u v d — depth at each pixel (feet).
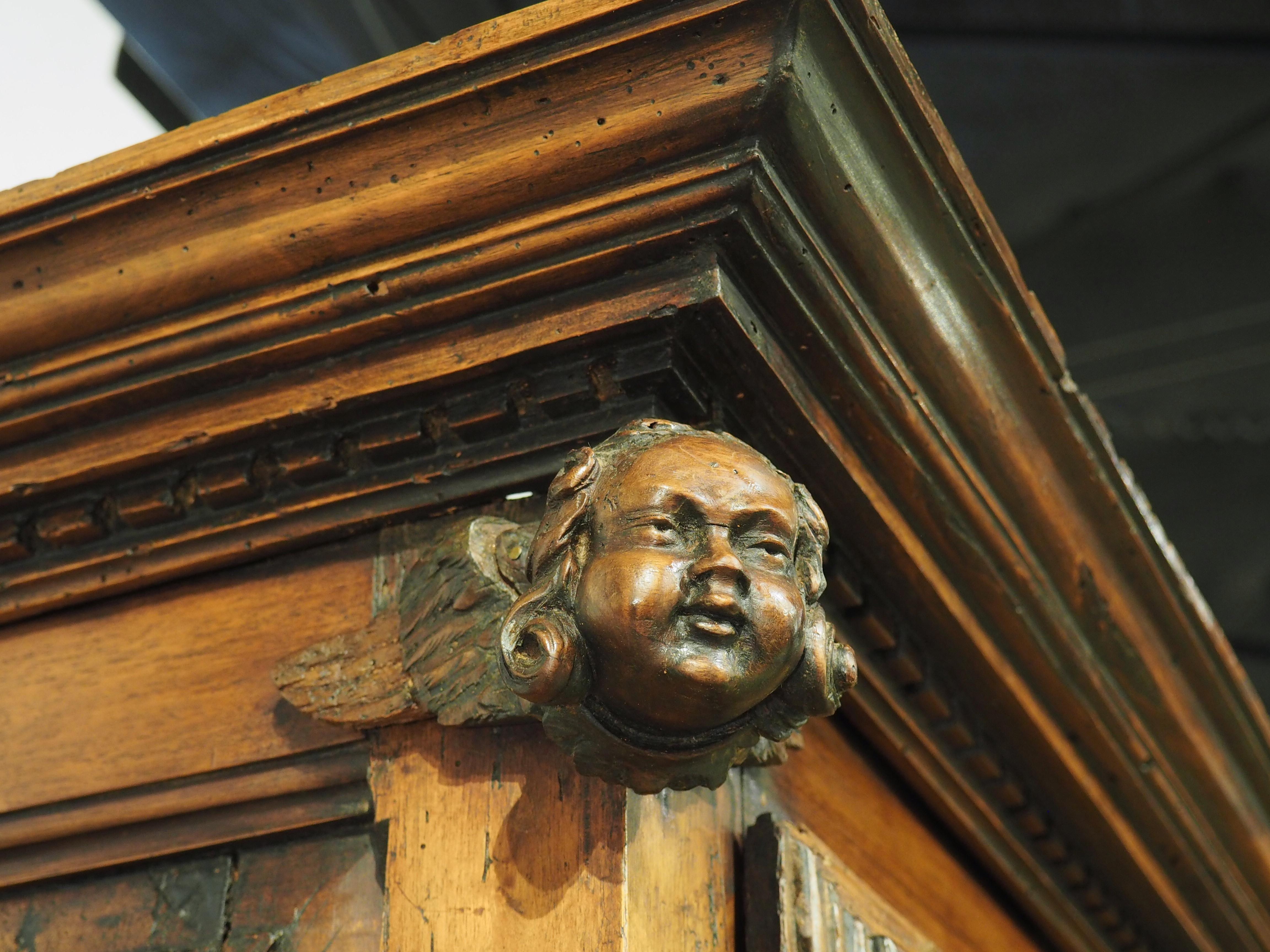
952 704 3.97
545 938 2.58
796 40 2.43
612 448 2.51
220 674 3.22
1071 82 7.40
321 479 3.11
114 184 2.93
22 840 3.28
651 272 2.66
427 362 2.87
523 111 2.61
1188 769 4.70
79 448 3.23
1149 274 8.77
